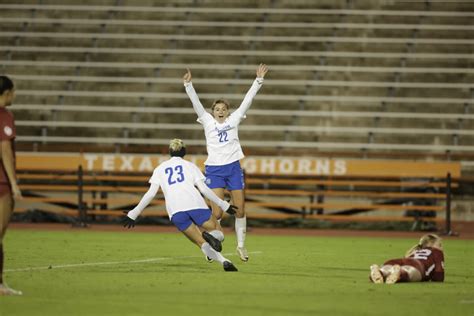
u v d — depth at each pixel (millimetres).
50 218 90250
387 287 38188
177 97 104938
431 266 40344
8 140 32844
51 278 40438
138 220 90188
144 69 109562
